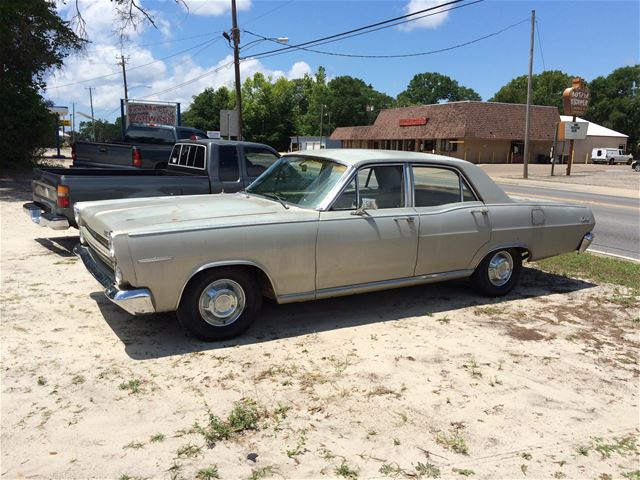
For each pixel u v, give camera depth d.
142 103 26.33
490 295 5.93
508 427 3.31
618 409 3.58
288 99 84.50
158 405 3.43
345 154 5.16
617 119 79.75
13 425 3.15
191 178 7.80
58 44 19.58
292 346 4.43
